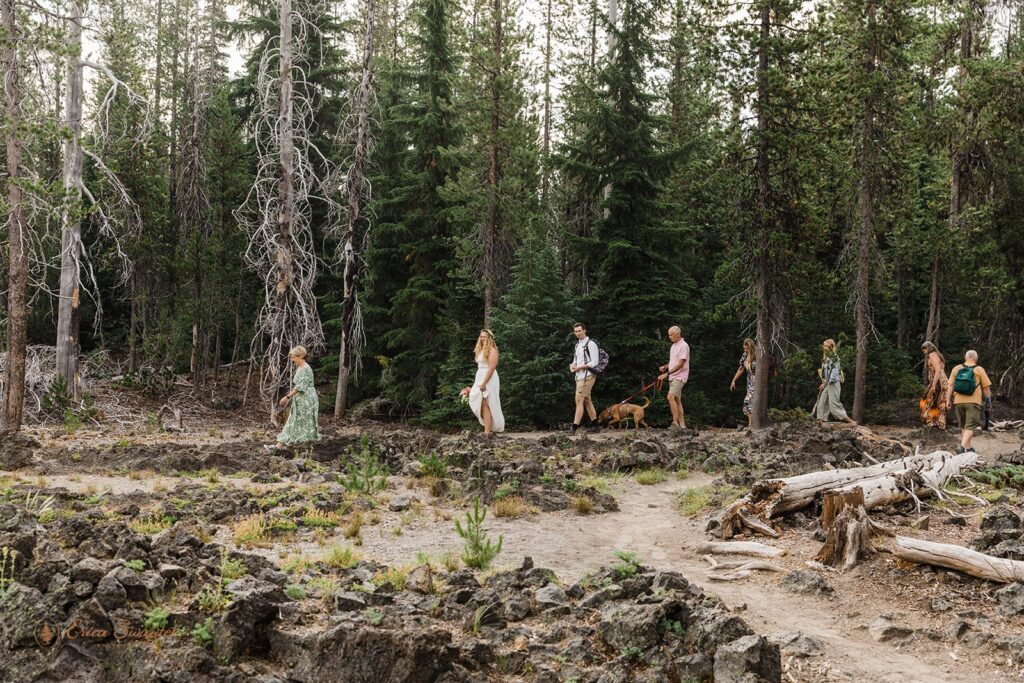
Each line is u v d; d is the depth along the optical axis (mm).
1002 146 24516
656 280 22094
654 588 5906
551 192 27094
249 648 4742
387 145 27797
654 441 14922
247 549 7203
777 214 19906
